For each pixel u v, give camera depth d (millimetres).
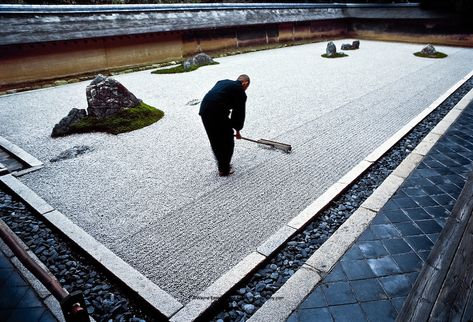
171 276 3059
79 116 7023
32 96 10242
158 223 3842
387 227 3594
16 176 4973
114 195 4453
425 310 2398
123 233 3672
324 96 9250
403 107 8164
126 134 6711
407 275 2924
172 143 6215
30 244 3547
